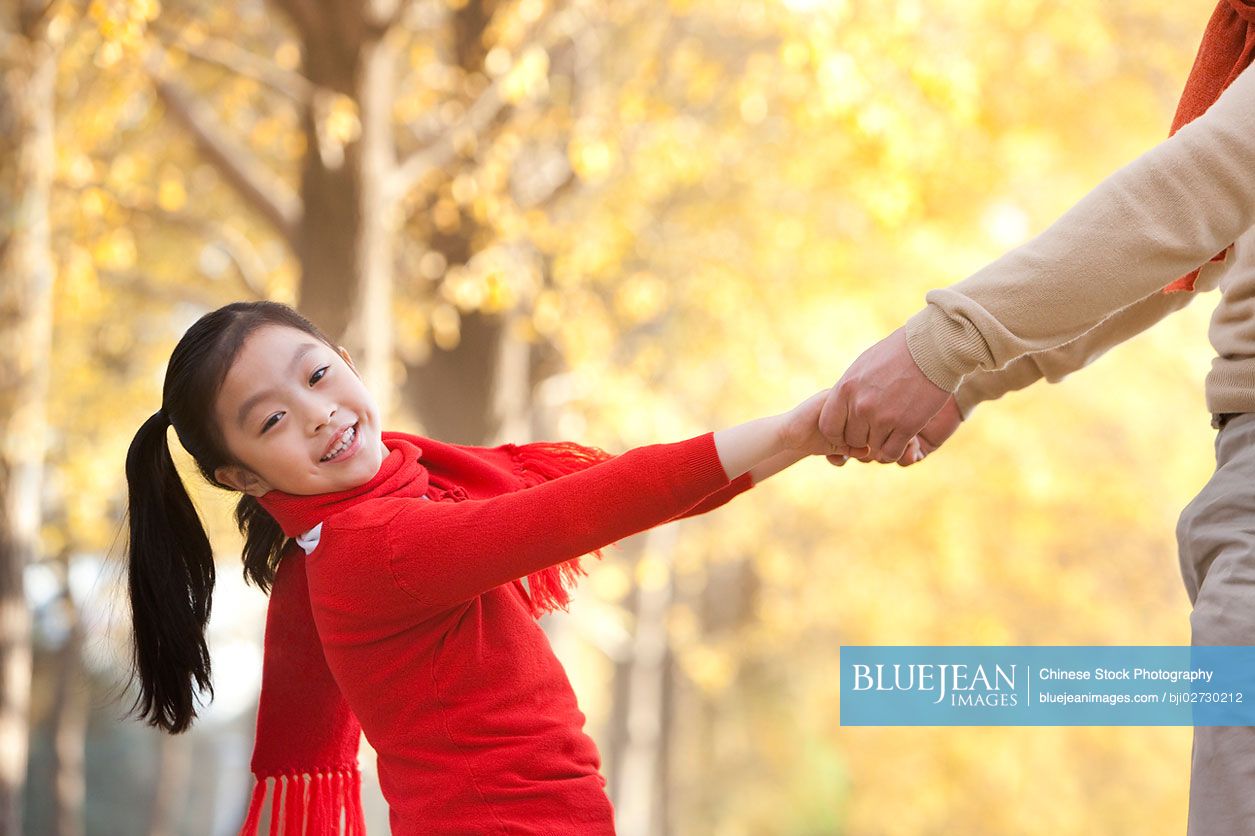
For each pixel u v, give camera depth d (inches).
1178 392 1422.2
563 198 936.9
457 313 891.4
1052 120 1256.2
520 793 195.3
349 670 200.7
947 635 1526.8
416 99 920.3
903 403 192.5
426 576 189.8
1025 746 1530.5
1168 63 1250.0
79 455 1296.8
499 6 789.2
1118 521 1499.8
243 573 227.6
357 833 227.1
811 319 1295.5
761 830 2129.7
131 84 806.5
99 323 1305.4
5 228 735.1
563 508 186.4
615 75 1052.5
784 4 790.5
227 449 202.4
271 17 954.1
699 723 2290.8
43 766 2059.5
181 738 1830.7
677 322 1353.3
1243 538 187.6
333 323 695.7
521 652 203.5
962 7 1087.6
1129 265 182.5
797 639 1993.1
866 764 1738.4
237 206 1178.0
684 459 189.9
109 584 234.5
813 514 1621.6
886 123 852.6
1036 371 253.1
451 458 219.5
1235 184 180.1
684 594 2068.2
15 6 780.0
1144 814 1560.0
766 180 1207.6
